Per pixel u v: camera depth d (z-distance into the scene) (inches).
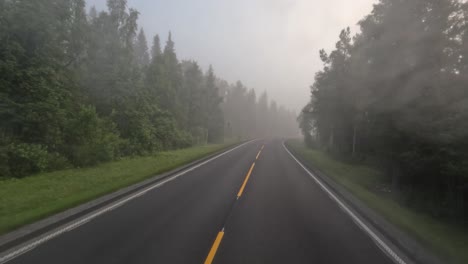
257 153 1150.3
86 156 648.4
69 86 811.4
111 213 304.0
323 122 1321.4
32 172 534.9
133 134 956.0
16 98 604.7
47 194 382.9
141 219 285.9
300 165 801.6
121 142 853.2
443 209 466.0
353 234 262.2
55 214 289.6
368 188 620.4
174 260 198.8
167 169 610.2
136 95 1065.5
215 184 476.4
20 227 250.1
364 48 709.3
